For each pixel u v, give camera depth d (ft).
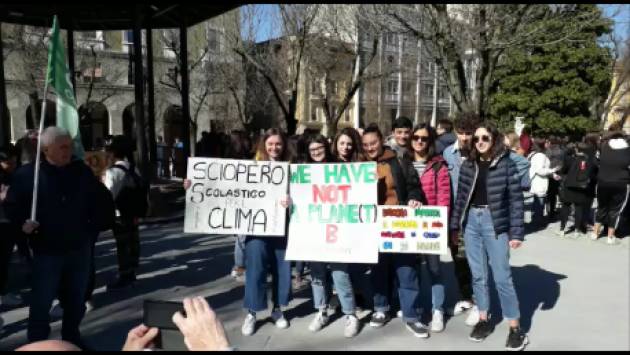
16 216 12.30
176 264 23.08
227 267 22.50
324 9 63.36
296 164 15.15
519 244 13.44
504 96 97.35
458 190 14.62
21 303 17.76
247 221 15.01
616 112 135.03
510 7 25.68
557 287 18.98
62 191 12.57
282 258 15.28
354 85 65.41
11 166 19.30
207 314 4.64
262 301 14.80
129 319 16.03
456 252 16.75
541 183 32.50
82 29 43.98
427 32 27.96
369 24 33.78
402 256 14.60
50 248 12.41
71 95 15.20
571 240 28.07
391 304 17.31
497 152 13.60
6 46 68.08
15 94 80.28
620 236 29.12
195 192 15.37
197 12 39.29
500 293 13.65
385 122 168.86
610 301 17.38
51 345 4.00
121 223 18.89
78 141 15.29
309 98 142.72
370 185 14.62
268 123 119.75
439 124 24.30
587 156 28.25
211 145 52.85
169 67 96.48
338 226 14.82
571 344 13.85
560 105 94.73
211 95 104.68
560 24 26.71
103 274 21.40
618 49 107.04
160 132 99.71
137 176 19.21
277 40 72.95
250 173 15.15
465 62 36.88
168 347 4.72
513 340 13.38
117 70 93.04
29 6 36.60
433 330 14.96
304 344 14.03
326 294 15.65
